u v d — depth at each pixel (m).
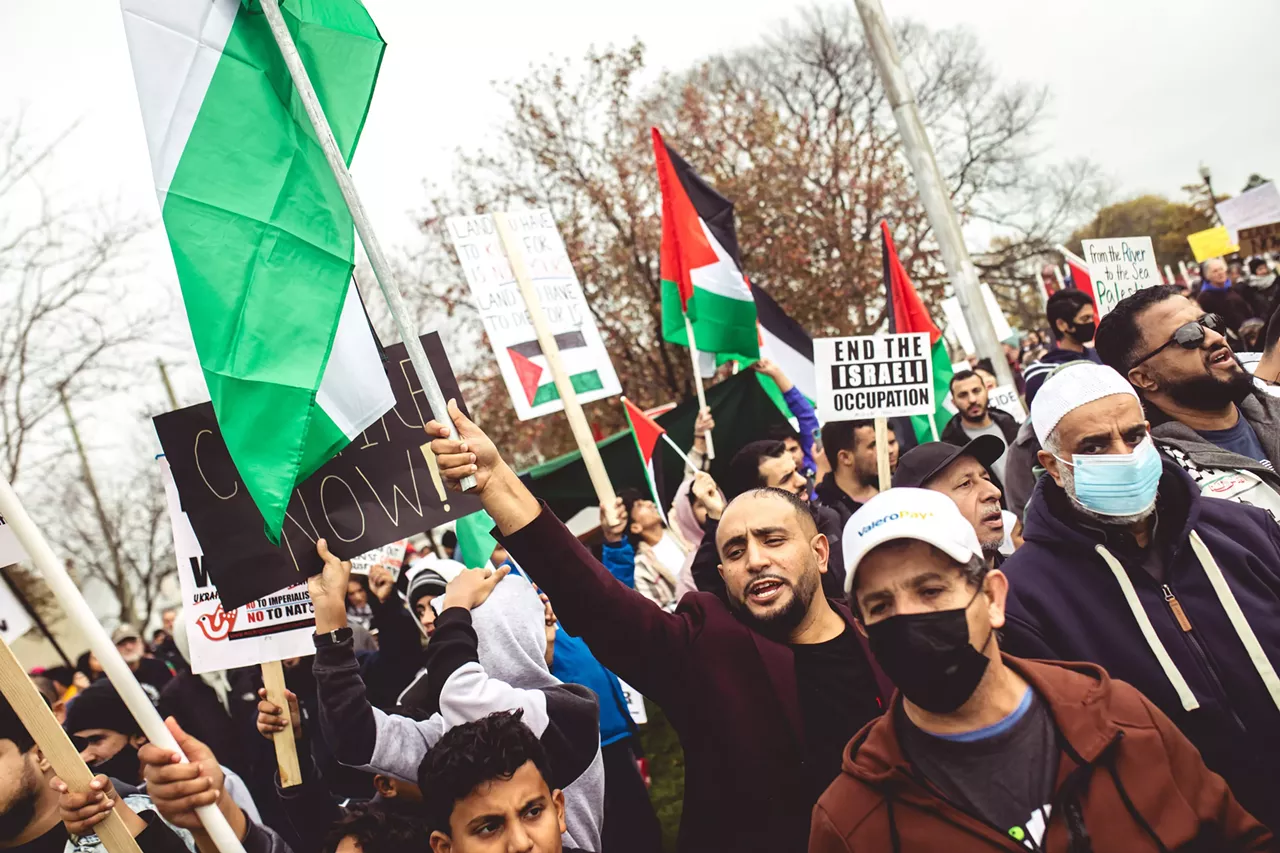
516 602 3.93
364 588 8.62
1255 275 10.71
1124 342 3.89
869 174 24.17
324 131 3.13
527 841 2.92
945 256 9.67
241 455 3.11
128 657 11.27
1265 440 3.94
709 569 4.07
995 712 2.25
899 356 5.21
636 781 4.78
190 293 3.15
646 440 6.74
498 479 2.97
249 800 4.07
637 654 3.02
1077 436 2.97
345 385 3.33
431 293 20.55
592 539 9.72
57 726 3.06
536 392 5.85
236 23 3.32
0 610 4.62
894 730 2.34
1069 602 3.04
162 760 3.15
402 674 6.31
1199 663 2.89
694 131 22.95
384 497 3.76
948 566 2.25
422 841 3.50
